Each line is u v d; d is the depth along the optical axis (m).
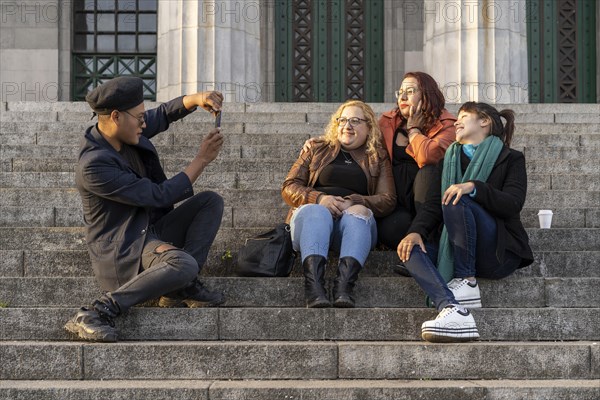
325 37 19.53
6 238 8.06
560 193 9.29
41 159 10.21
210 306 7.01
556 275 7.72
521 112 13.66
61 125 11.85
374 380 6.18
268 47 19.36
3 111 12.79
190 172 7.03
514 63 15.97
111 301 6.49
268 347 6.24
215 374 6.21
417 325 6.68
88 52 20.00
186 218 7.18
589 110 13.55
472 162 7.23
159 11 16.30
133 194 6.75
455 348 6.25
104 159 6.78
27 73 19.75
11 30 19.80
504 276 7.13
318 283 6.82
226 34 15.74
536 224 8.88
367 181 7.74
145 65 20.05
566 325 6.80
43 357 6.20
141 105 7.06
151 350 6.21
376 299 7.17
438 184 7.31
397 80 19.52
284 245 7.37
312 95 19.42
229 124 12.09
